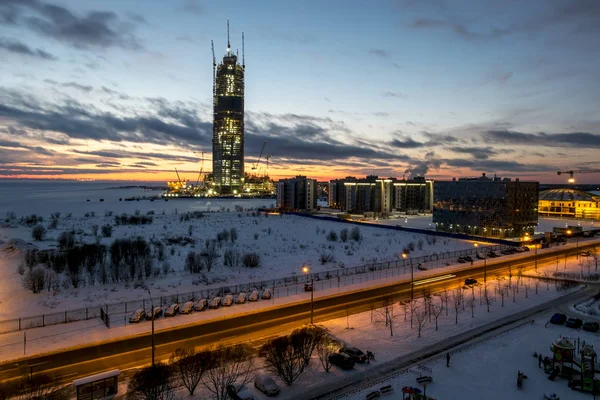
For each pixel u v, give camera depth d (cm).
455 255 9400
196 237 11719
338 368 3631
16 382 3331
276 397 3105
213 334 4456
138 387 2919
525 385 3309
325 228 14388
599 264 8244
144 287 6469
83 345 4134
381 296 6003
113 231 12938
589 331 4503
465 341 4241
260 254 9344
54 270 7262
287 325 4759
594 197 17650
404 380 3388
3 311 5281
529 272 7606
